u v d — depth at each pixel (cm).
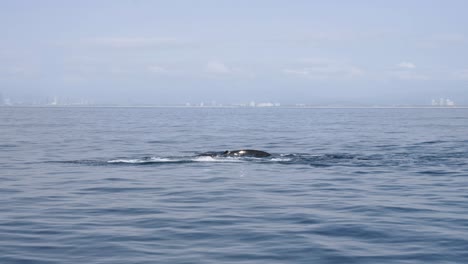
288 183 2517
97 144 4962
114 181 2567
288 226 1605
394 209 1872
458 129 7969
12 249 1345
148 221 1675
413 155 3866
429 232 1522
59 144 4953
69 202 2008
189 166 3178
